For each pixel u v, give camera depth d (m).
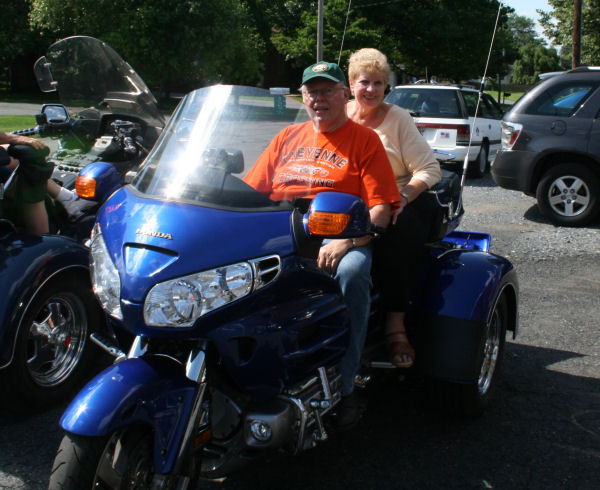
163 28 31.39
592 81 8.72
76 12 32.22
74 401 2.37
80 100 5.60
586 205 8.49
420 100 12.28
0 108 28.20
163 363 2.52
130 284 2.45
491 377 3.89
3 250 3.71
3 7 38.12
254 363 2.56
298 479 3.19
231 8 33.00
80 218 4.85
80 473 2.29
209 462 2.66
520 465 3.37
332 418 3.06
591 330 5.16
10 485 3.11
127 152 5.38
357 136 3.09
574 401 4.07
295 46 29.70
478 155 12.38
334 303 2.87
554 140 8.70
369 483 3.18
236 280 2.47
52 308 3.83
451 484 3.19
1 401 3.65
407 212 3.39
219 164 2.80
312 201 2.70
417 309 3.57
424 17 31.45
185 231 2.51
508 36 35.91
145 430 2.45
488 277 3.60
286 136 3.10
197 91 3.17
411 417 3.84
